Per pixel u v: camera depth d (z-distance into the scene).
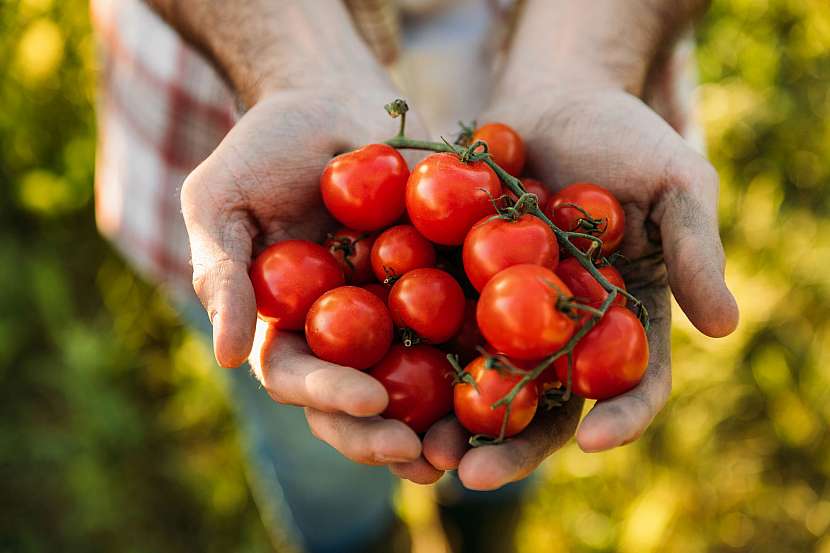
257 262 0.46
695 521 0.72
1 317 0.79
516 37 0.58
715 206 0.48
